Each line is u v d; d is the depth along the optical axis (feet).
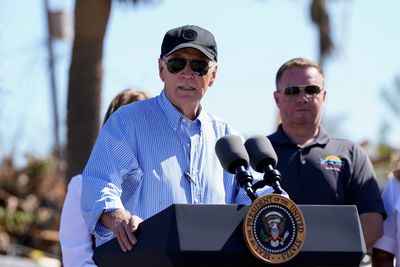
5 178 97.45
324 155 46.78
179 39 32.19
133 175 32.12
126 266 28.09
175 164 32.50
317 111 47.50
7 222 92.07
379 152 117.39
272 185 29.25
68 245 39.14
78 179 39.96
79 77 60.64
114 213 29.68
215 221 26.35
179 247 25.88
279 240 26.37
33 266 77.46
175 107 32.89
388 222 47.55
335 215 27.37
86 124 60.44
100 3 60.54
